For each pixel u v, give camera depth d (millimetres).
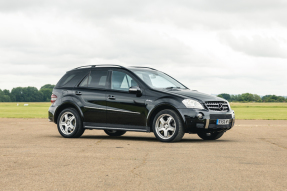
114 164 5883
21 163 5961
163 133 9242
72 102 10141
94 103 9859
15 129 13508
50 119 10586
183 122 8758
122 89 9609
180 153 7113
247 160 6312
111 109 9609
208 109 8906
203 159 6398
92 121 9906
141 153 7098
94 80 10109
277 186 4438
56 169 5461
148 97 9172
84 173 5172
